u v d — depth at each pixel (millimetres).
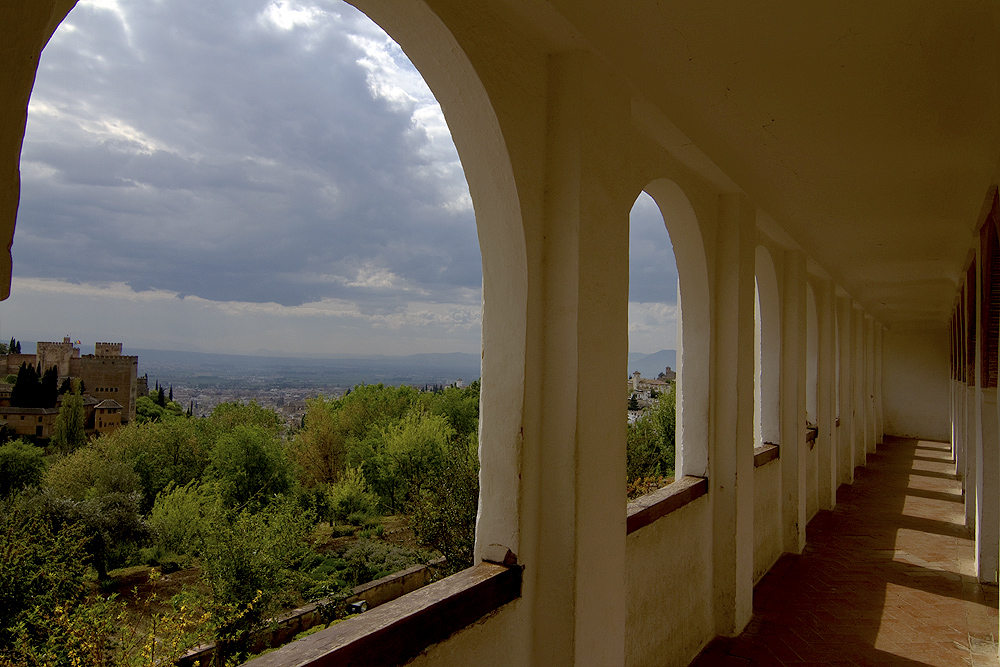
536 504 2596
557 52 2646
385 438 25891
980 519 6219
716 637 4840
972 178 4656
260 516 12633
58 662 7242
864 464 14094
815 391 9414
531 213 2549
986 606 5535
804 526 7492
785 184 5066
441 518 10859
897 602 5633
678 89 3244
